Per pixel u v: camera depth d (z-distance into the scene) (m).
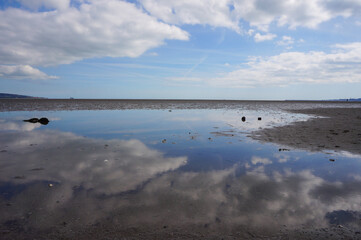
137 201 3.30
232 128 11.98
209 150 6.79
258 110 32.69
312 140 8.47
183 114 22.67
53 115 19.66
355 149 6.98
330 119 17.14
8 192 3.57
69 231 2.55
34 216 2.85
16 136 8.90
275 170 4.89
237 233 2.55
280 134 9.88
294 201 3.39
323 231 2.61
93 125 12.66
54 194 3.51
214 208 3.13
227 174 4.60
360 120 16.00
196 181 4.17
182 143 7.84
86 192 3.60
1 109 28.48
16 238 2.41
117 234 2.49
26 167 4.87
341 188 3.91
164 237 2.45
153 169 4.85
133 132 10.24
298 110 32.47
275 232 2.58
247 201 3.37
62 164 5.12
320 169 4.99
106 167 4.93
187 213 2.97
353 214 3.02
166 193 3.59
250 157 6.00
